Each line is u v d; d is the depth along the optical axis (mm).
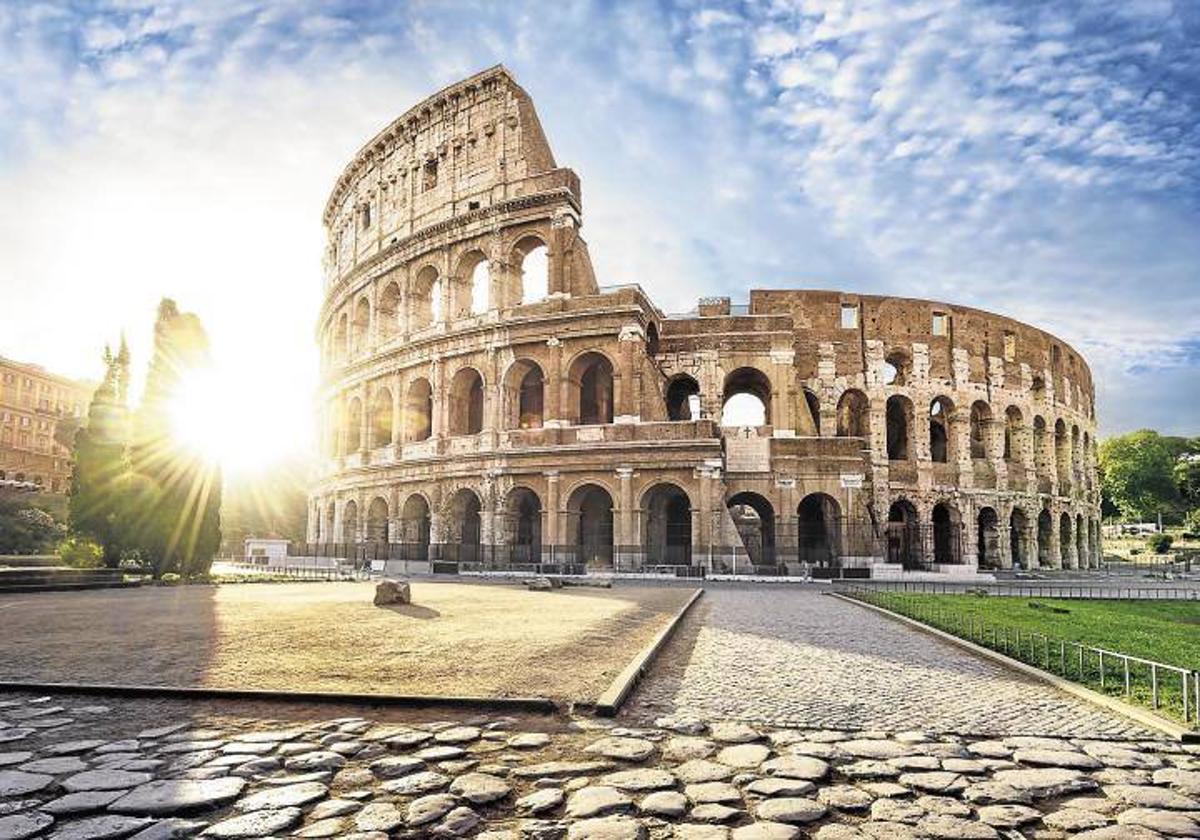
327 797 9289
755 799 9375
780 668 18266
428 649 19266
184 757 10750
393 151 81000
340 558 72500
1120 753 11391
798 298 78812
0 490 106188
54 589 39938
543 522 61844
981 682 16781
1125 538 154750
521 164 69125
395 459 71688
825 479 65250
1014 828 8555
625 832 8258
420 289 75000
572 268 65938
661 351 70750
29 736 11812
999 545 80875
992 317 84500
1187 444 140125
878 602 35938
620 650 19625
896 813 8961
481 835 8164
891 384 81000
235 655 18375
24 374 146750
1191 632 27641
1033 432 85938
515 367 66938
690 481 58906
